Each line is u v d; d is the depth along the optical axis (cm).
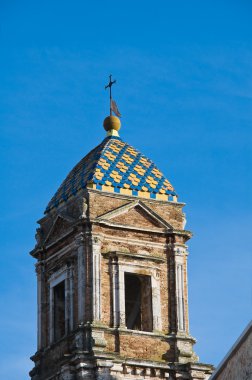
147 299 15812
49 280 16225
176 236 16075
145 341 15475
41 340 16038
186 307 15850
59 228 16162
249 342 11344
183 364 15462
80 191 15900
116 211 15850
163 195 16238
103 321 15350
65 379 15062
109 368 15025
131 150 16600
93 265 15488
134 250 15838
